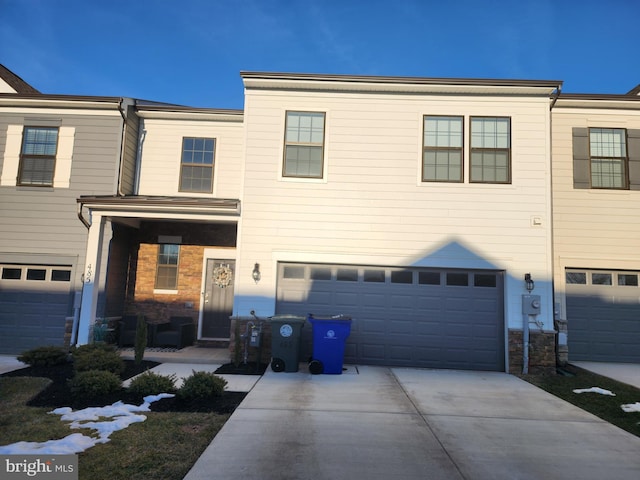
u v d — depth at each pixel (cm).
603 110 1130
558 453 495
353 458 463
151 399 648
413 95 1035
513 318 969
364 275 1002
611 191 1107
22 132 1132
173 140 1216
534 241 990
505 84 1010
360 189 1012
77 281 1084
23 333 1083
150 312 1178
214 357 985
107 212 1007
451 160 1020
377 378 850
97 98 1129
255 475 416
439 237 997
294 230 1002
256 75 1024
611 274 1108
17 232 1101
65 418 560
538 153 1011
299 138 1030
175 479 405
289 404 655
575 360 1086
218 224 1201
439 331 981
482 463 461
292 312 992
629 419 630
